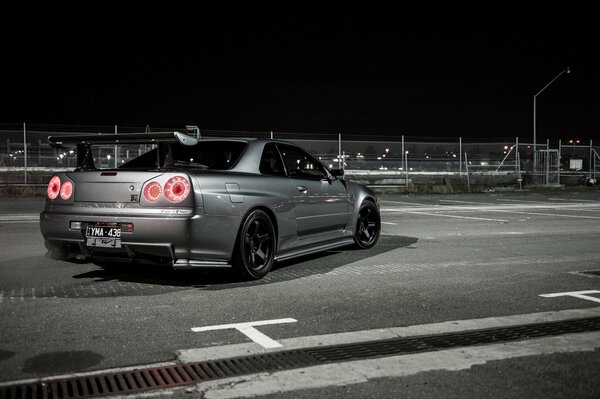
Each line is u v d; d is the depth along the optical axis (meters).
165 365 3.40
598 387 3.09
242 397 2.94
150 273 6.25
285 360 3.50
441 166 32.91
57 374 3.23
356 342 3.86
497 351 3.68
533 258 7.65
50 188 5.84
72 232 5.61
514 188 33.94
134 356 3.54
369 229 8.50
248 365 3.41
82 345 3.74
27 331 4.04
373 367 3.38
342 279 6.06
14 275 6.12
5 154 24.67
